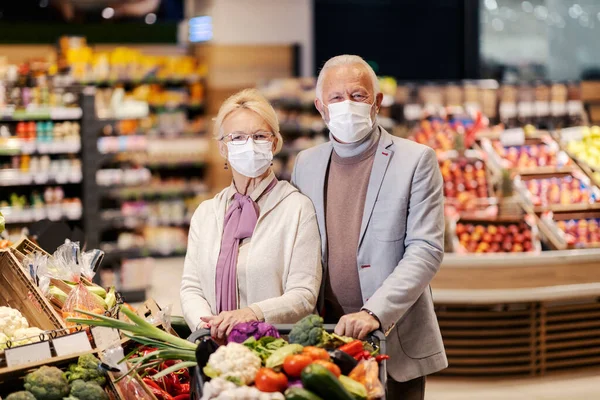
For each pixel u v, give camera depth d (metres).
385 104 8.65
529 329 5.57
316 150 2.97
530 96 8.60
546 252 5.61
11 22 9.98
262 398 1.96
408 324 2.82
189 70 10.37
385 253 2.75
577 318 5.73
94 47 10.49
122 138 8.95
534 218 5.86
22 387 2.42
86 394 2.38
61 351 2.53
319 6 11.92
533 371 5.59
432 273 2.67
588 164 6.49
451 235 5.62
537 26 12.17
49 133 7.84
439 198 2.77
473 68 12.25
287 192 2.81
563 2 12.10
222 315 2.48
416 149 2.80
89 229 7.99
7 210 7.84
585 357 5.76
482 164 6.32
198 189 10.27
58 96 7.92
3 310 2.81
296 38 11.25
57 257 3.07
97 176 8.16
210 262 2.78
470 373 5.54
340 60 2.82
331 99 2.79
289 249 2.74
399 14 12.16
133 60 9.88
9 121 7.86
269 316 2.55
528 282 5.50
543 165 6.44
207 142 10.31
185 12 11.62
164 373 2.26
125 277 8.09
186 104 10.31
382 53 12.22
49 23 10.19
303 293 2.67
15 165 7.82
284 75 10.61
